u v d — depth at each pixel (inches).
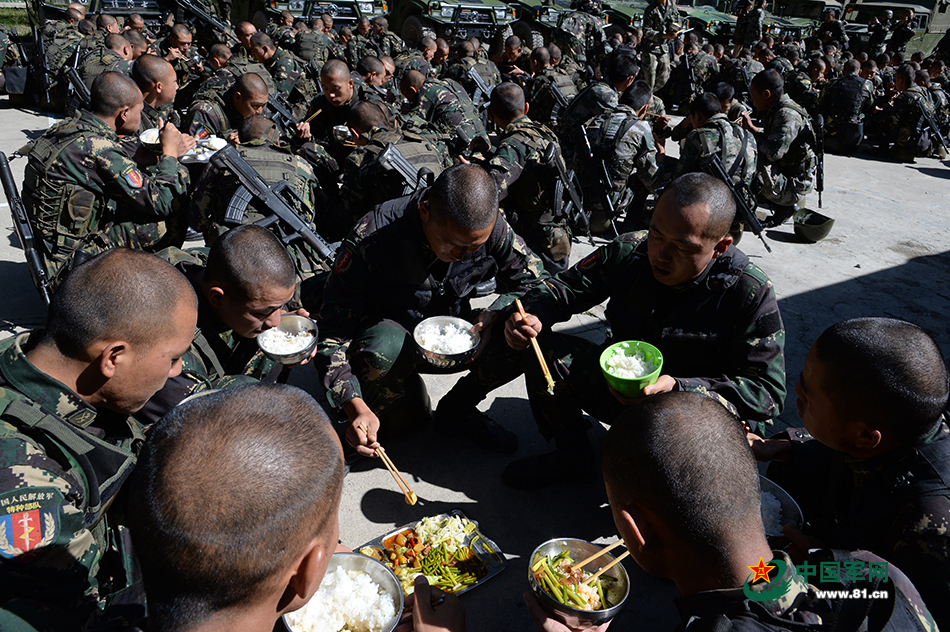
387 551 96.5
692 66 476.1
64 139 138.9
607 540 106.3
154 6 477.1
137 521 39.3
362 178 167.0
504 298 118.1
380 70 288.7
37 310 163.5
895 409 63.7
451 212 96.0
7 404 55.5
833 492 79.7
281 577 41.4
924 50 716.7
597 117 221.3
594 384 108.4
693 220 87.4
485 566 97.1
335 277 109.6
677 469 50.2
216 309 94.0
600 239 240.1
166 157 151.9
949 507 63.0
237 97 206.5
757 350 96.4
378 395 113.0
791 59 511.5
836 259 239.5
